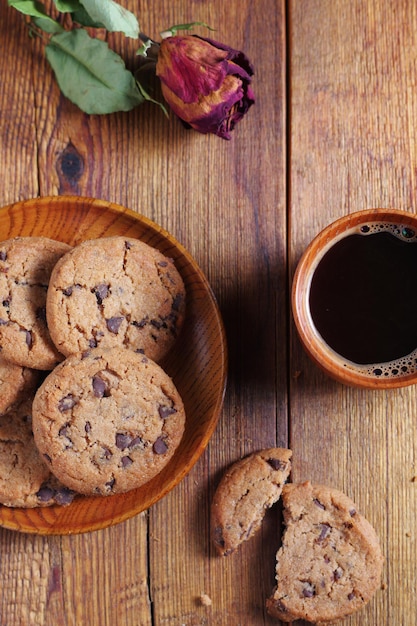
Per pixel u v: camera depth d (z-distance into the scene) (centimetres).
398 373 51
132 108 55
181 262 54
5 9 56
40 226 54
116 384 51
